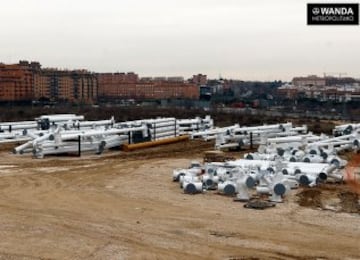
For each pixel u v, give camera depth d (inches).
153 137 1455.5
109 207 663.1
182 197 730.8
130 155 1229.7
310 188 801.6
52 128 1338.6
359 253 477.1
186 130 1690.5
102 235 529.3
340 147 1259.2
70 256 460.8
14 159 1117.7
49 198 718.5
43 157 1149.7
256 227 565.0
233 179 768.3
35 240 509.7
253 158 1035.3
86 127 1507.1
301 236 530.6
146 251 477.4
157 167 1027.9
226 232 543.8
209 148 1385.3
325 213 634.8
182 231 546.6
